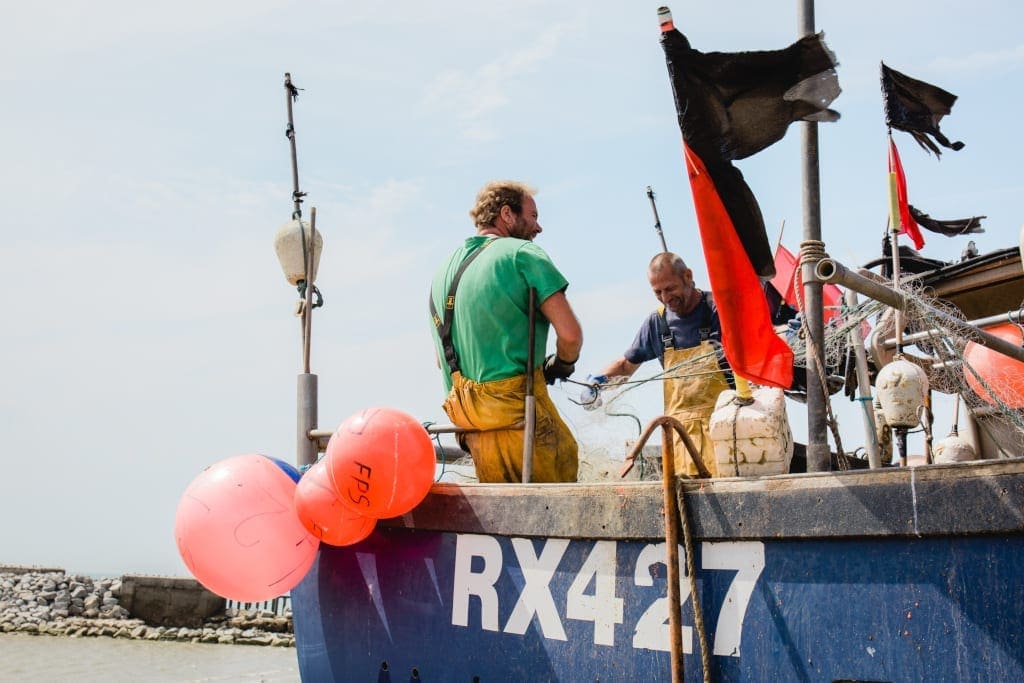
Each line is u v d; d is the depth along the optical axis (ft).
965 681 11.28
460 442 18.60
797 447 20.03
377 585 16.90
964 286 23.32
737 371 13.97
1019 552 11.10
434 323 18.37
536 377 17.37
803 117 13.34
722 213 13.85
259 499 16.40
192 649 107.45
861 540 12.10
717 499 13.16
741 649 12.82
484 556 15.51
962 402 22.49
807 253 14.65
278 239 20.25
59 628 115.96
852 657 12.01
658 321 20.95
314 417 19.92
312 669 17.92
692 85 13.64
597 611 14.10
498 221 18.25
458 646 15.62
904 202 22.67
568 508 14.52
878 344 21.53
